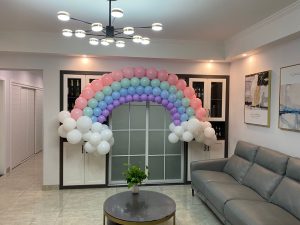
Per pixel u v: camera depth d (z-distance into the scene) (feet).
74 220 11.49
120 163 16.31
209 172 13.79
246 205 9.30
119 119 16.17
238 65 15.72
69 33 9.56
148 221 8.75
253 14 10.94
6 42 13.73
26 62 14.87
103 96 13.94
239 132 15.55
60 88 15.21
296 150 10.69
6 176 17.97
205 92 16.65
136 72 14.20
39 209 12.62
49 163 15.35
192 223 11.30
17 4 10.08
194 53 15.52
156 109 16.57
